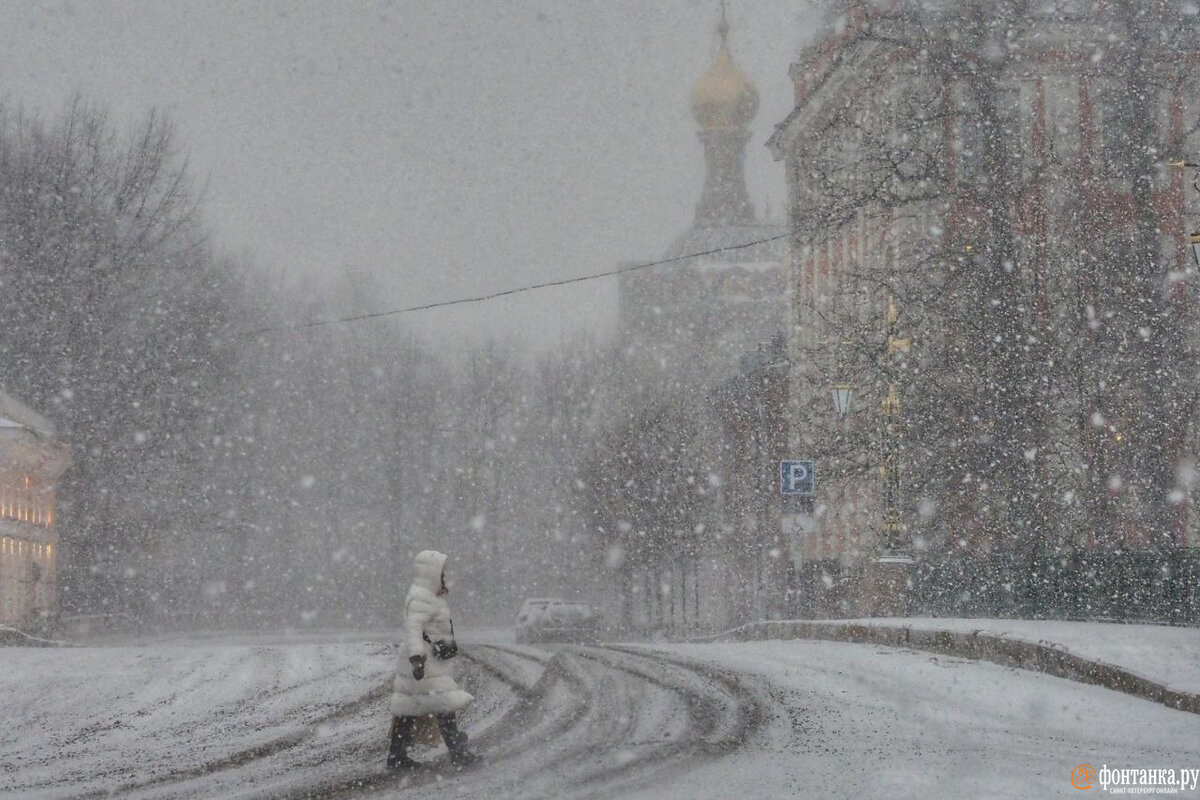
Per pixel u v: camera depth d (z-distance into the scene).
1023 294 41.53
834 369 47.00
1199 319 45.31
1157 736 14.46
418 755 13.57
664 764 12.67
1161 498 41.72
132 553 71.12
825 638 30.33
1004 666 20.77
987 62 44.25
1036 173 44.28
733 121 160.00
